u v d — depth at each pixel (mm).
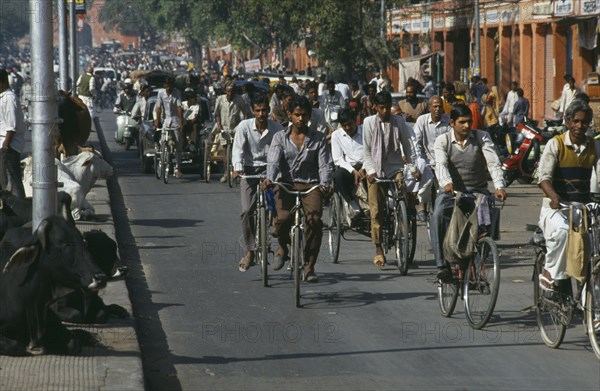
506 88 66312
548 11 56656
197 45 157125
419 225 24500
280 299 16406
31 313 11906
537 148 32531
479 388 11445
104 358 11984
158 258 20203
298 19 67312
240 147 17906
